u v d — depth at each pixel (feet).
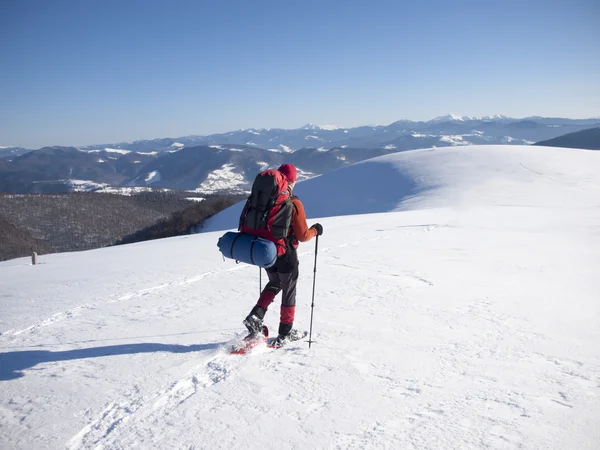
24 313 20.17
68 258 60.64
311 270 28.17
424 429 8.64
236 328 15.87
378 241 43.62
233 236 13.48
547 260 30.94
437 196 168.35
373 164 238.89
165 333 15.55
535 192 156.04
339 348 13.52
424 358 12.62
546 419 8.95
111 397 10.39
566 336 14.64
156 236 311.47
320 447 8.10
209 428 8.89
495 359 12.52
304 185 238.68
